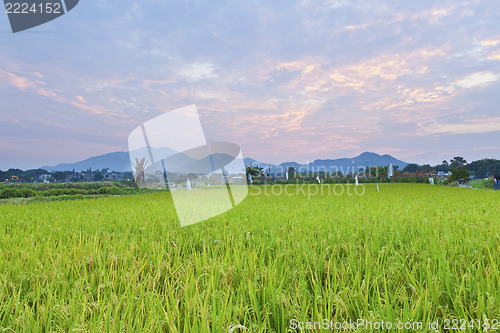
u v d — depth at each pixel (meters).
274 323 1.73
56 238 3.74
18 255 2.92
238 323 1.61
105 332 1.51
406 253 2.89
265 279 2.13
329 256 2.80
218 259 2.61
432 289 1.92
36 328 1.56
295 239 3.32
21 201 11.62
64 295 1.98
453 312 1.77
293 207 6.68
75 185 19.38
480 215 4.97
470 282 2.01
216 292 2.00
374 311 1.69
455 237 3.28
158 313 1.73
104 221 4.95
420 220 4.46
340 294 1.93
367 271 2.24
